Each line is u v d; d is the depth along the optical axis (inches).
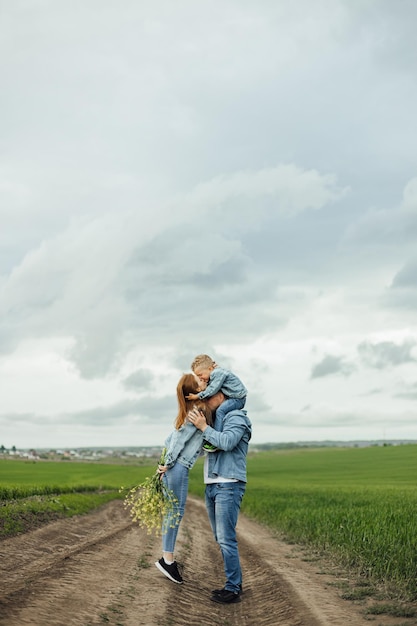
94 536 502.9
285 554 485.1
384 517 548.4
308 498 1062.4
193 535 579.8
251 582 347.9
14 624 190.9
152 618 229.0
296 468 4360.2
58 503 747.4
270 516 821.9
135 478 2861.7
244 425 298.2
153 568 338.3
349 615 253.3
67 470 3730.3
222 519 294.7
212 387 301.4
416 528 458.0
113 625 210.8
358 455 5689.0
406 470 3595.0
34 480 2224.4
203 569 374.9
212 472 298.5
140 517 307.7
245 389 310.0
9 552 355.3
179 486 307.1
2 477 2556.6
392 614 255.1
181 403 308.0
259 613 268.1
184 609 256.1
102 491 1537.9
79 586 264.4
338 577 365.7
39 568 304.8
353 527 500.4
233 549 294.0
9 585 253.9
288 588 315.3
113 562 345.4
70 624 203.2
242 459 302.0
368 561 395.9
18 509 587.5
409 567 347.6
